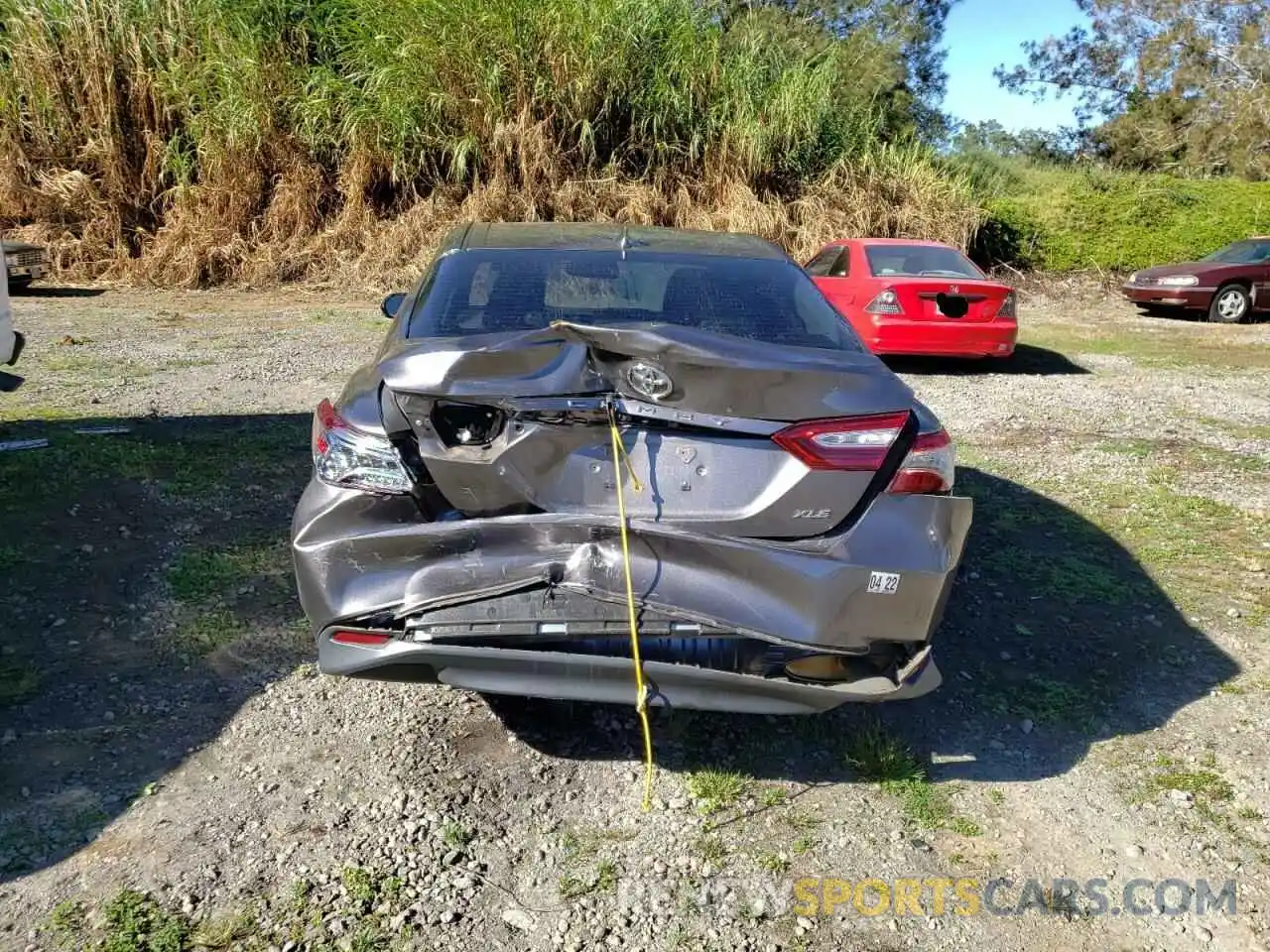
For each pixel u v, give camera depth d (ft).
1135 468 22.25
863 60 82.43
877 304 33.01
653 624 9.25
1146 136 109.70
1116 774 10.81
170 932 8.06
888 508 9.50
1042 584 15.66
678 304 11.74
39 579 14.24
